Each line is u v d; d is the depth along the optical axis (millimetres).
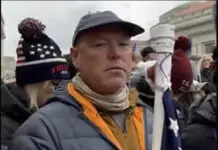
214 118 3223
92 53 2031
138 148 2080
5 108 2854
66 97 2090
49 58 3033
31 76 2979
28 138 1945
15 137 1993
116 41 2051
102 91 2064
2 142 2713
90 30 2033
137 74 3732
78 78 2119
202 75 4445
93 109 2047
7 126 2775
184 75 3766
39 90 2973
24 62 3018
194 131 3277
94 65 2035
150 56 4652
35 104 2947
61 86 2189
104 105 2078
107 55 2031
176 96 3814
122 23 2039
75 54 2146
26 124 2006
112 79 2031
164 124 2111
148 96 3578
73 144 1949
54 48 3107
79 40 2082
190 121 3365
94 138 1984
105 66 2029
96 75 2035
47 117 1999
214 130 3232
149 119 2230
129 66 2088
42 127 1967
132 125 2145
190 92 3793
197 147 3252
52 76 2994
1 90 2881
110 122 2080
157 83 2141
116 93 2100
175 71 3783
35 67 2992
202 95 3662
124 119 2135
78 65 2115
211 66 3877
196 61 4691
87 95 2078
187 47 3980
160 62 2135
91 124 2014
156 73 2146
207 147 3238
